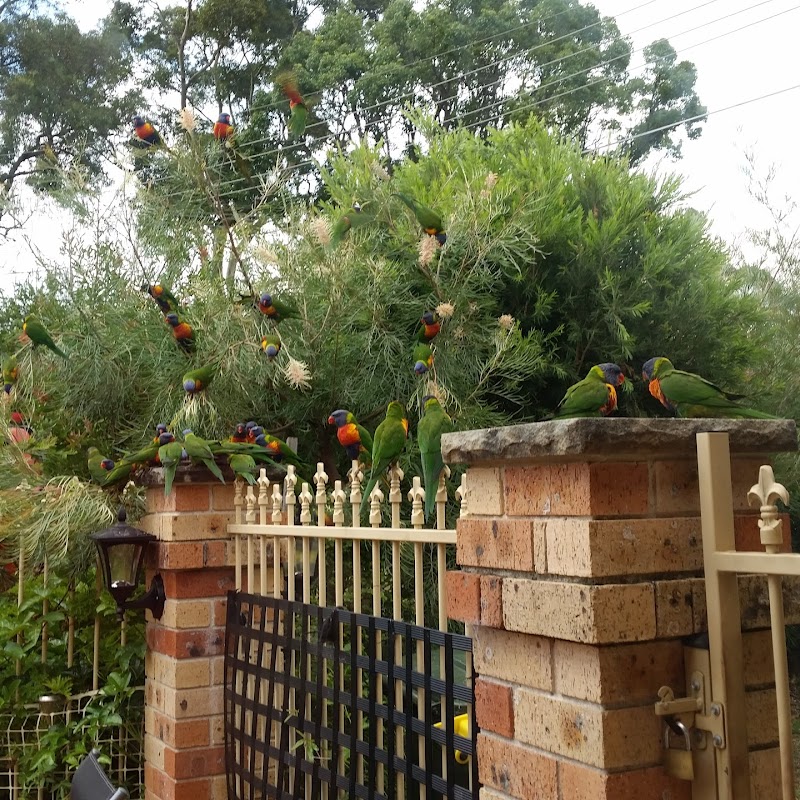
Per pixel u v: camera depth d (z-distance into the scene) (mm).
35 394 6574
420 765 2855
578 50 16344
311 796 3547
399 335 6469
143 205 6629
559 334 7852
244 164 6957
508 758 2279
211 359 6059
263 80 18531
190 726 4352
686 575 2104
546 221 7715
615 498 2049
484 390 6469
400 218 6832
